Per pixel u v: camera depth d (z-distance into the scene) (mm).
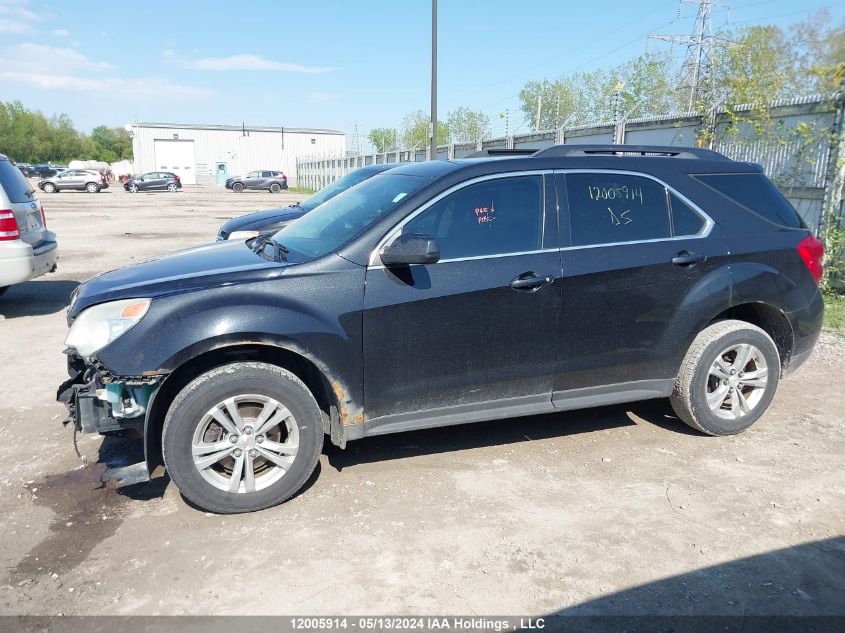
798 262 4543
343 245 3707
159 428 3580
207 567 3090
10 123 92562
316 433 3633
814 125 8867
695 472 4031
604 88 42000
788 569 3064
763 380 4523
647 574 3027
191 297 3436
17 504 3680
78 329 3451
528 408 4090
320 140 76875
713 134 10531
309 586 2949
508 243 3924
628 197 4227
